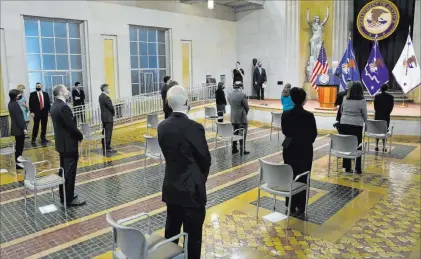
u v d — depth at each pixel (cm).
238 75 1709
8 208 555
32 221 505
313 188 621
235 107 859
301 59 1722
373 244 424
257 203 511
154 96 1452
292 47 1720
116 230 294
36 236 460
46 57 1253
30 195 611
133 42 1511
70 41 1317
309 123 483
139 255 276
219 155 870
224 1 1744
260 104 1488
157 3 1546
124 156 871
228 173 721
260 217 505
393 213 512
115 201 578
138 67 1541
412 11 1562
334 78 1288
